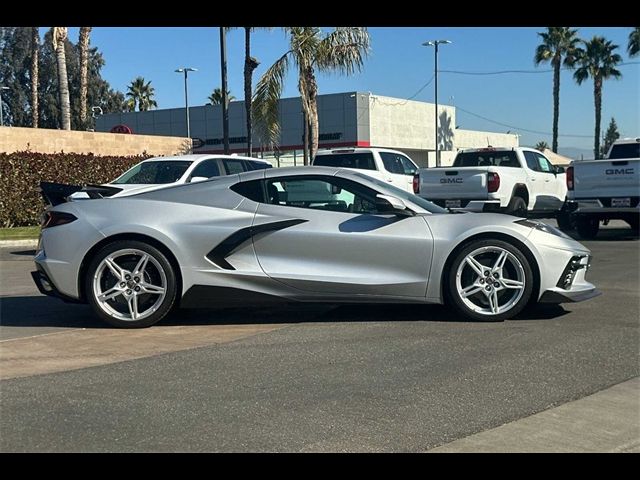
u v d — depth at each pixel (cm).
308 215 685
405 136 4647
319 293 678
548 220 2056
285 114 4444
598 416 445
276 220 679
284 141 4456
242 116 4653
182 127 5019
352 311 750
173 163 1263
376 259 676
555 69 5056
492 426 429
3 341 638
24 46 5756
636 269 1040
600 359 561
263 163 1391
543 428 427
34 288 980
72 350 605
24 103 5869
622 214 1405
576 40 5056
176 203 689
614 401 470
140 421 440
